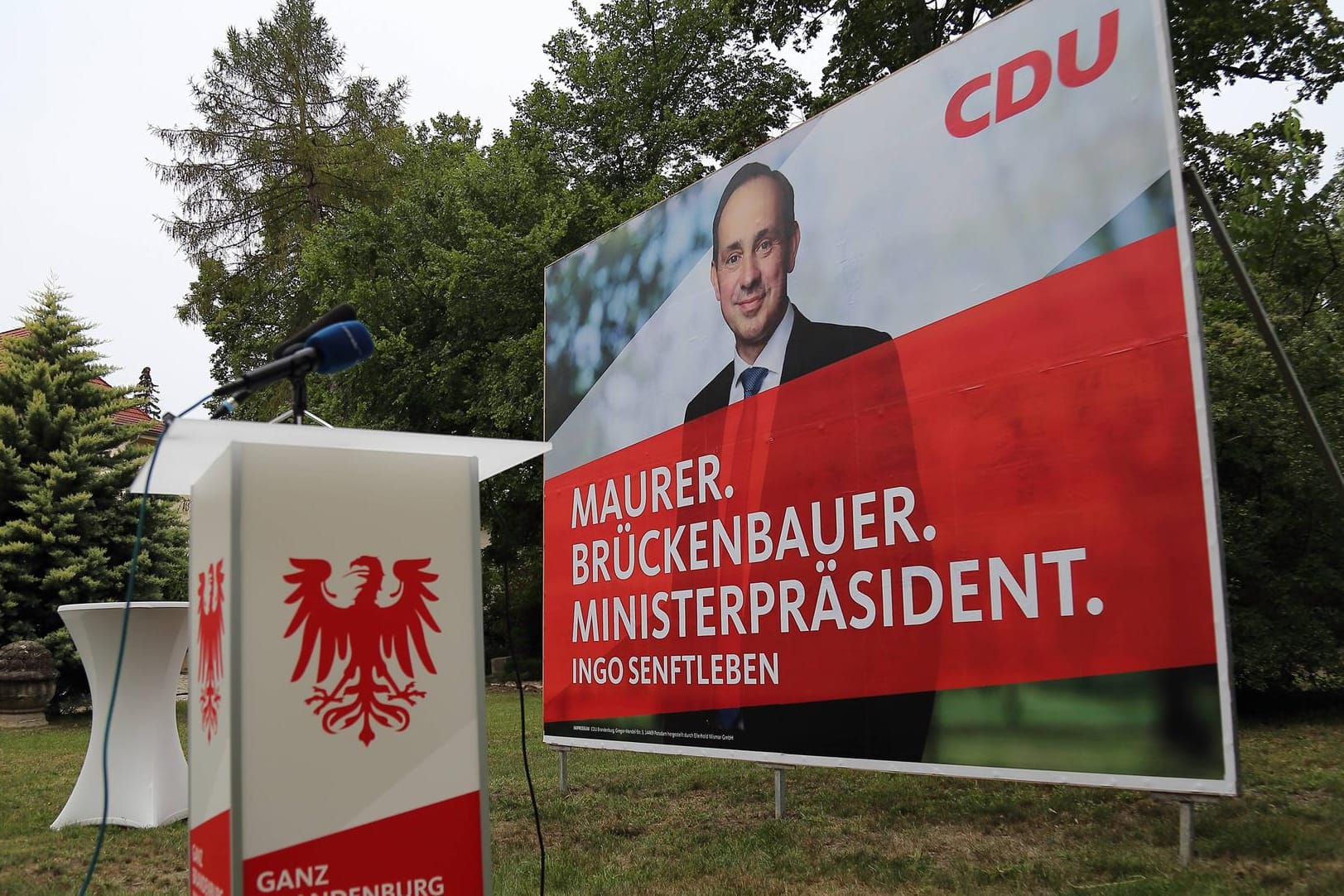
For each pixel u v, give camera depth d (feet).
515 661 10.53
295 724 7.54
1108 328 14.05
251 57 83.71
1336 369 28.04
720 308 20.94
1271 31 41.63
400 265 63.16
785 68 70.59
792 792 21.27
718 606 20.04
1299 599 29.58
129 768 20.54
